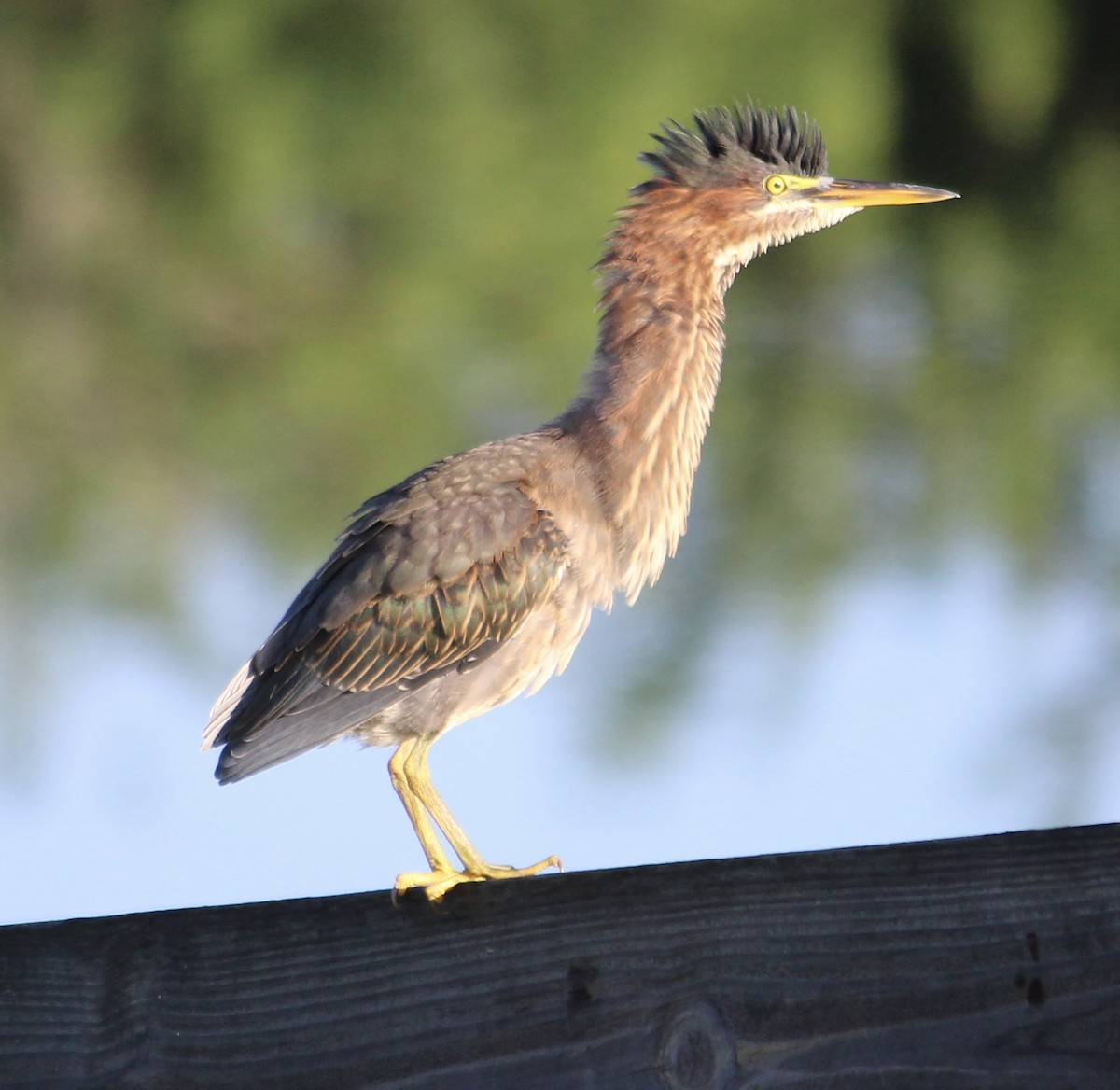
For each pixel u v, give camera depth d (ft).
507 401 44.80
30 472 46.50
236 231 47.55
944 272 47.96
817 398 46.11
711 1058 14.96
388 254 46.32
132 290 48.08
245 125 47.42
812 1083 14.99
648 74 45.60
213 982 14.82
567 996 15.01
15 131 49.11
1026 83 48.47
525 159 45.68
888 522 44.60
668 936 15.12
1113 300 47.01
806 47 46.83
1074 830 15.69
